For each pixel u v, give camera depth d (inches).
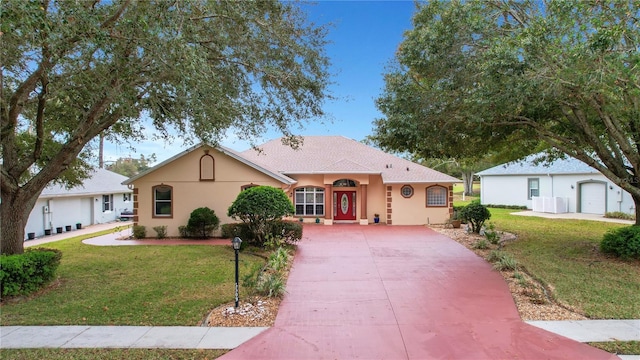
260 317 259.8
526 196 1105.4
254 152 967.0
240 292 313.4
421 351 208.4
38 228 828.0
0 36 214.8
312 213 869.8
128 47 278.1
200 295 304.7
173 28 255.3
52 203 876.6
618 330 232.1
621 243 413.1
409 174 853.2
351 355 204.2
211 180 681.0
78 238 687.7
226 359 199.9
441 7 357.7
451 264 424.8
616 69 269.1
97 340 220.8
